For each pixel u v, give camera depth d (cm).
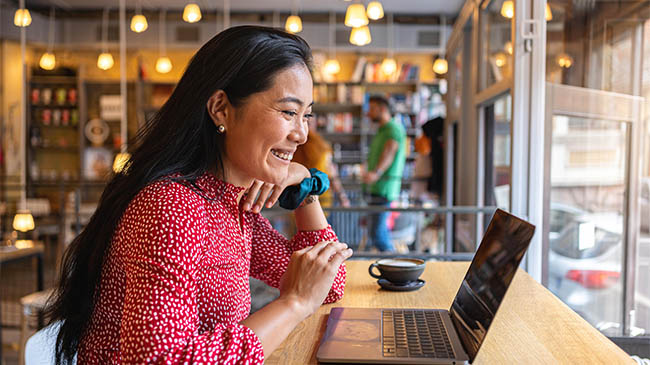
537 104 243
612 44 196
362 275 181
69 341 109
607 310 207
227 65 102
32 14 814
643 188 185
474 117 368
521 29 244
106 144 889
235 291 108
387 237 531
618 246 198
